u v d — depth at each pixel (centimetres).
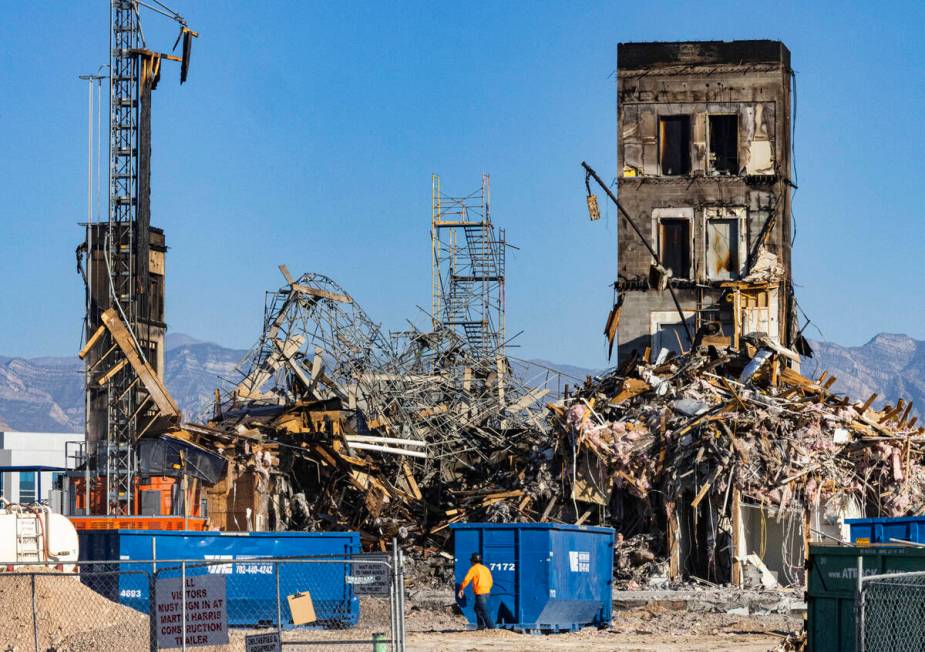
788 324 6134
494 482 5506
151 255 6844
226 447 5200
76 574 2470
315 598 3312
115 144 6038
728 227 6103
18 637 2795
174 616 2169
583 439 4672
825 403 4794
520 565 3222
